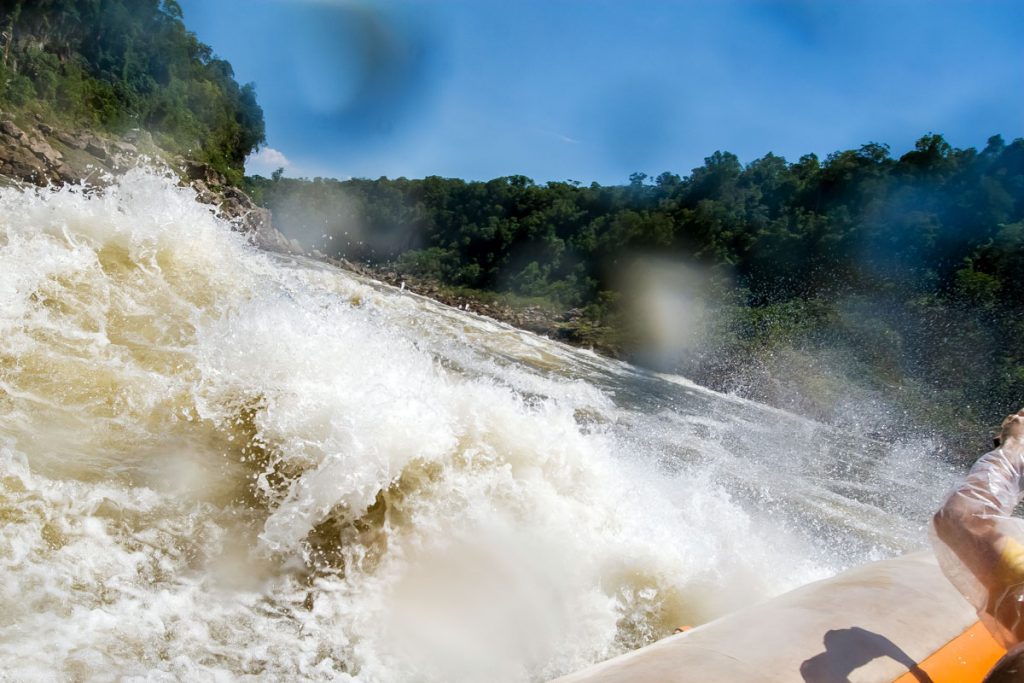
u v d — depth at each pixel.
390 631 2.81
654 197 93.81
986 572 1.35
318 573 3.02
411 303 23.95
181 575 2.72
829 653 1.35
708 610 3.58
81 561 2.57
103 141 59.12
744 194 80.38
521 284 86.06
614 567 3.61
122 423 3.42
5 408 3.18
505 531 3.56
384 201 114.62
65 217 4.27
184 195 4.98
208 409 3.68
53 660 2.08
